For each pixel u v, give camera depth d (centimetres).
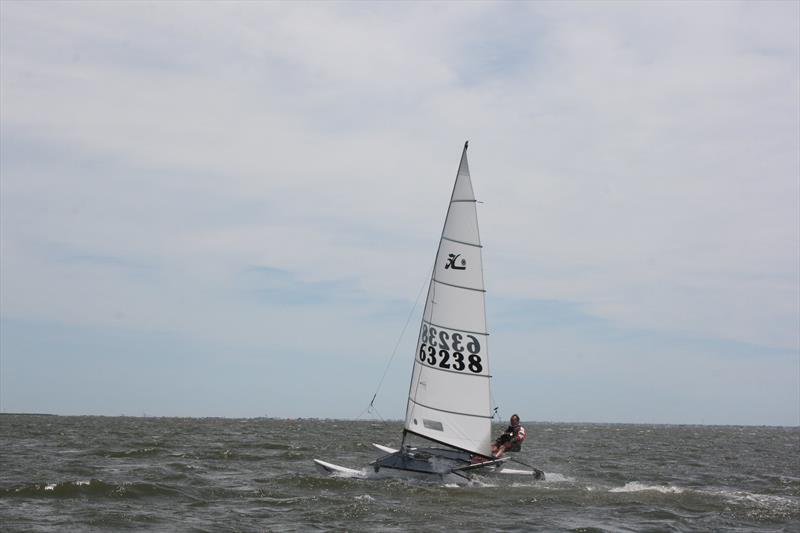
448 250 2520
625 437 11331
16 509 2048
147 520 1927
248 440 6162
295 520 1956
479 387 2478
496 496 2373
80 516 1956
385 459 2666
